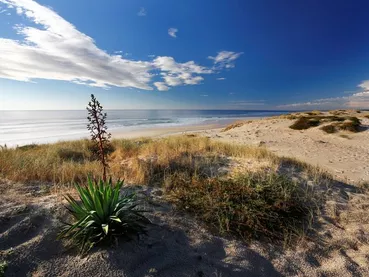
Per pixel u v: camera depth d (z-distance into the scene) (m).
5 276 2.28
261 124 24.53
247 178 5.09
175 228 3.38
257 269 2.78
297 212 4.10
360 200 4.88
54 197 3.89
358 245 3.36
